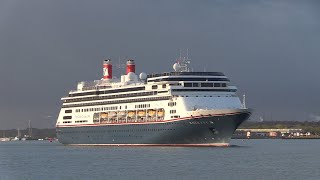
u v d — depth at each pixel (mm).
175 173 175250
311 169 187750
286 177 166250
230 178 164000
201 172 177625
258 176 168500
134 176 169500
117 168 191250
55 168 197750
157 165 197500
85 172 182375
